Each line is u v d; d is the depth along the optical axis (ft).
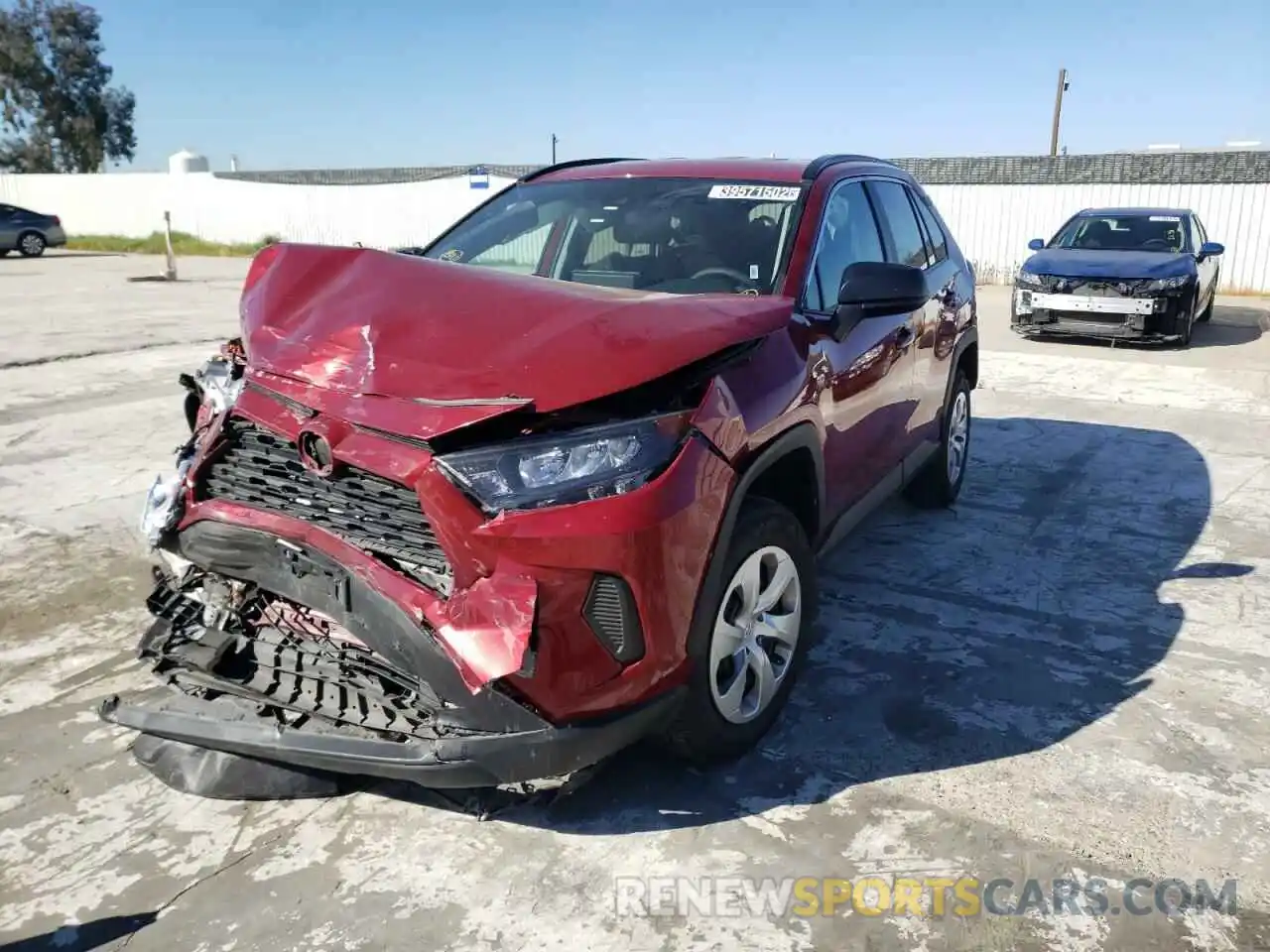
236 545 8.63
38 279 67.56
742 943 7.54
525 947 7.48
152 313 46.55
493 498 7.44
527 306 8.55
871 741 10.30
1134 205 62.59
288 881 8.20
